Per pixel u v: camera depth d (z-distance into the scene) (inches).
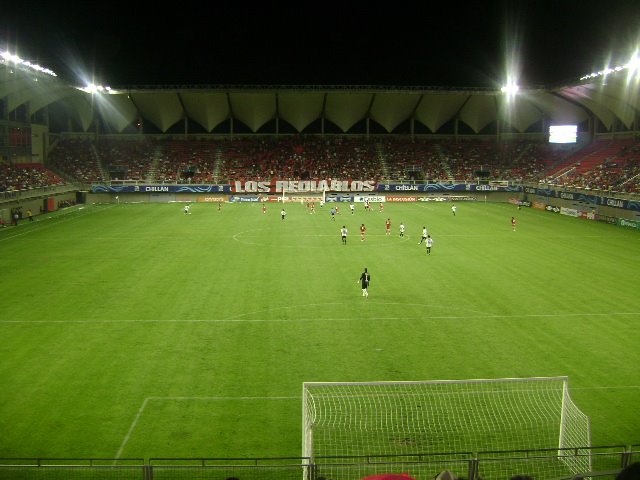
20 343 1050.7
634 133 3489.2
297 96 3892.7
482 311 1254.9
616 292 1412.4
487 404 798.5
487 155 4207.7
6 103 3110.2
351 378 902.4
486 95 3934.5
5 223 2632.9
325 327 1147.9
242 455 687.1
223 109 4055.1
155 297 1353.3
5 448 698.2
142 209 3243.1
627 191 2864.2
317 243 2094.0
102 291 1406.3
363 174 3983.8
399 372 924.6
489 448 684.7
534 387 857.5
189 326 1147.9
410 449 681.6
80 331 1115.3
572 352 1014.4
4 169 3024.1
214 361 970.1
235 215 2955.2
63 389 860.6
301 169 4001.0
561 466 650.8
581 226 2625.5
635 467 203.5
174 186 3703.3
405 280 1531.7
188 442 716.0
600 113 3700.8
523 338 1085.1
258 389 863.1
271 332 1115.9
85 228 2486.5
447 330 1131.9
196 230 2417.6
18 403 815.7
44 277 1553.9
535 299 1347.2
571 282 1513.3
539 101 3890.3
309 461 585.3
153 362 964.6
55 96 3444.9
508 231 2434.8
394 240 2167.8
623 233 2415.1
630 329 1138.7
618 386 874.8
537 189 3545.8
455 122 4345.5
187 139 4242.1
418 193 3873.0
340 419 757.9
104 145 4060.0
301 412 788.0
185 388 866.1
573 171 3540.8
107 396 839.1
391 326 1155.3
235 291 1408.7
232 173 3924.7
